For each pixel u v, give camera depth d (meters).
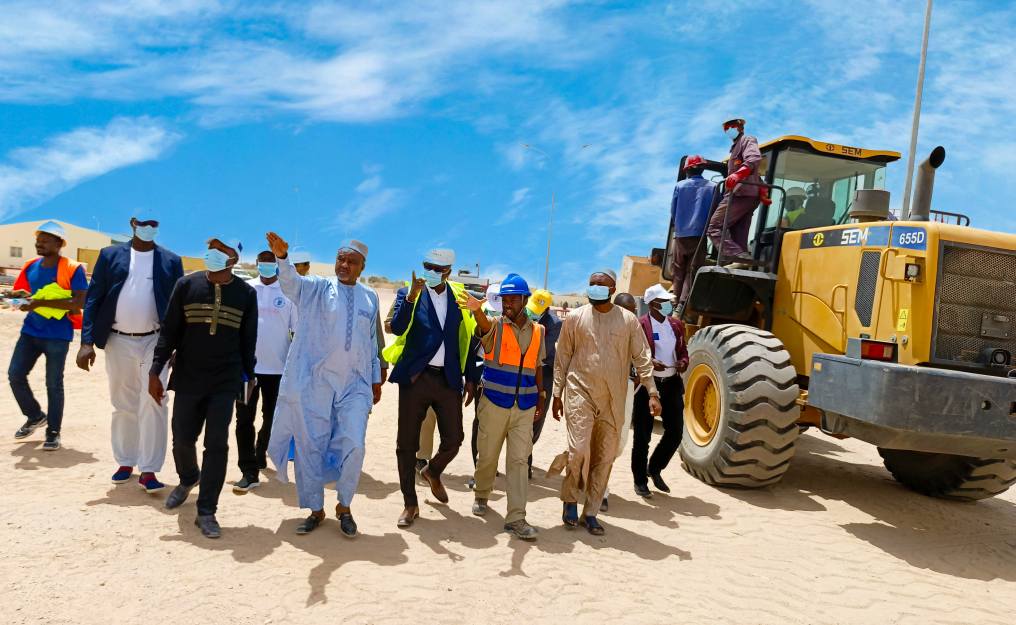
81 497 5.07
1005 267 6.22
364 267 5.07
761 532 5.80
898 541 5.93
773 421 6.56
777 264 7.93
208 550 4.34
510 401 5.21
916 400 5.27
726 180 7.98
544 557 4.79
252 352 4.98
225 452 4.67
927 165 6.52
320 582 4.04
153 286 5.40
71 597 3.61
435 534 5.02
